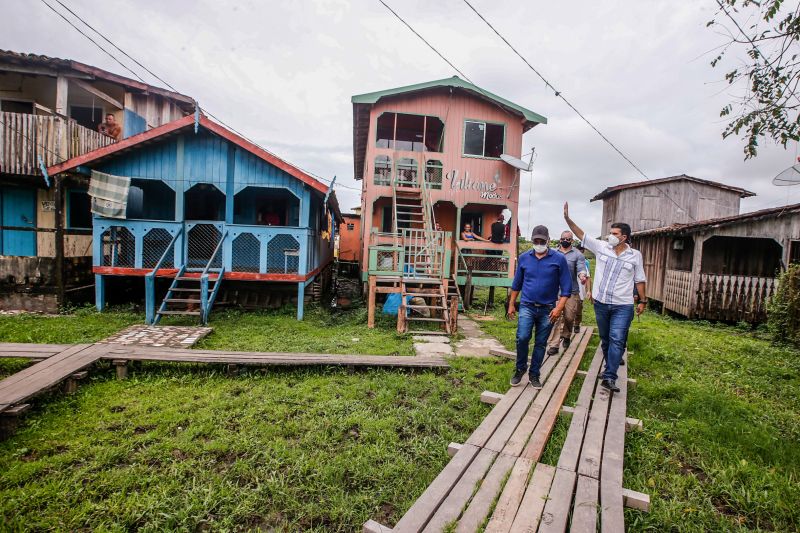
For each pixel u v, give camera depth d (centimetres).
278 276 964
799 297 821
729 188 2330
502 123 1371
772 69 430
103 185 925
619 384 502
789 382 578
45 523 259
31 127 996
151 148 950
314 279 1232
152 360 526
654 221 2344
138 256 941
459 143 1348
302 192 977
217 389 495
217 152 966
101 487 297
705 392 504
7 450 344
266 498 289
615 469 305
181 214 959
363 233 1405
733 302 1172
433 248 1066
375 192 1310
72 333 734
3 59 1073
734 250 1502
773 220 1174
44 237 1089
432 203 1334
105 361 537
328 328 876
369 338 779
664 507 279
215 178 966
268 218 1159
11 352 527
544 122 1352
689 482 315
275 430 387
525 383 495
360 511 279
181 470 320
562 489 275
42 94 1234
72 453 340
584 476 294
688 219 2344
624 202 2358
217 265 1017
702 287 1206
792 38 410
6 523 255
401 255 931
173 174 958
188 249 994
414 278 954
